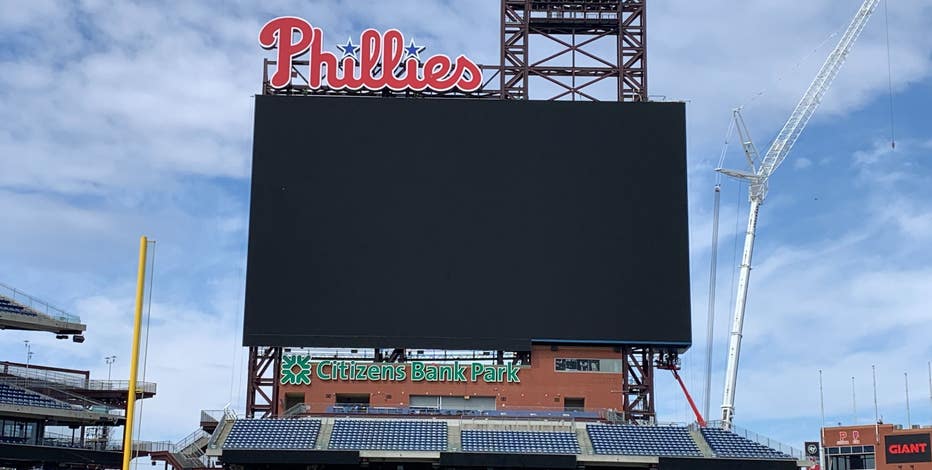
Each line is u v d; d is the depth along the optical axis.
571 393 65.62
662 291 65.06
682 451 63.38
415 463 63.59
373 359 66.12
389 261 65.00
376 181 66.00
